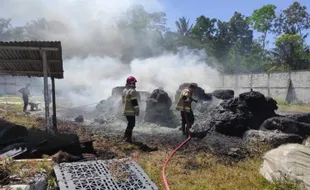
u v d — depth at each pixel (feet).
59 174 13.02
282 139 21.90
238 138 25.18
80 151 18.85
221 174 16.28
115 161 14.79
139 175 13.07
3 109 48.26
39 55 24.14
